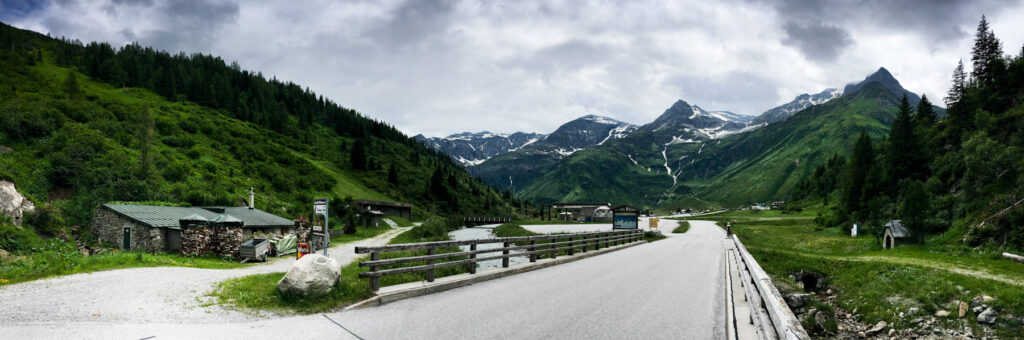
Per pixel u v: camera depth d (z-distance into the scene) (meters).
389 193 125.25
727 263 20.61
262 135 134.50
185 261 23.95
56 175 44.94
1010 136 55.69
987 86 74.44
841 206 85.62
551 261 19.28
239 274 16.06
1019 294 18.19
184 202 53.75
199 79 168.00
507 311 9.09
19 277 12.55
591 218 149.88
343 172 129.88
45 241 27.62
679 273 16.72
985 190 46.44
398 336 6.91
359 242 49.75
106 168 50.12
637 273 16.52
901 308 20.73
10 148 50.28
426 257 11.89
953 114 75.25
